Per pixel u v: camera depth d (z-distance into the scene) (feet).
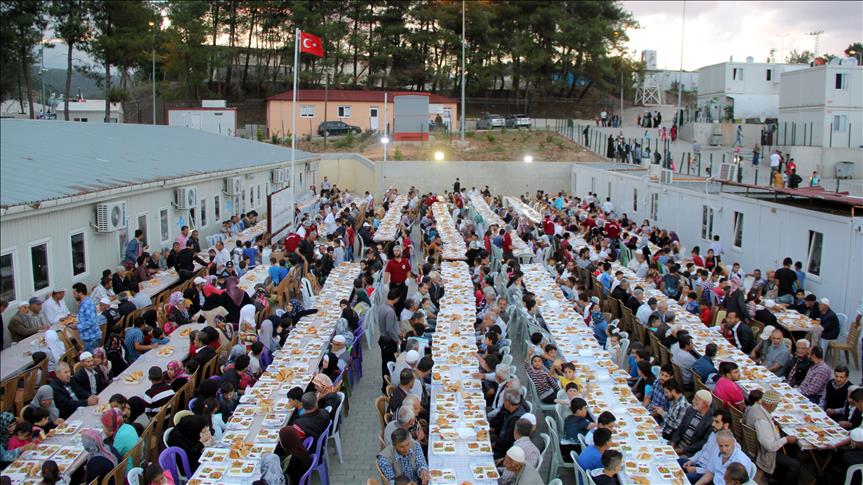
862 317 48.37
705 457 29.63
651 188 94.63
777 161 113.80
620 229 80.02
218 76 216.95
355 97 181.78
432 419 32.71
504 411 33.94
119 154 68.44
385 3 211.41
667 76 252.83
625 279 55.98
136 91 219.82
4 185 45.65
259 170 95.25
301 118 178.70
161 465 27.91
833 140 132.87
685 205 83.92
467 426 31.94
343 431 39.86
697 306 53.67
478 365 39.42
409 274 61.31
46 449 29.12
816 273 58.65
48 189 47.32
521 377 47.26
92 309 42.24
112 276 53.57
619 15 222.69
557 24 211.20
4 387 34.27
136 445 28.89
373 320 55.72
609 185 113.91
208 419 31.89
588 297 51.72
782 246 63.46
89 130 78.23
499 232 76.33
